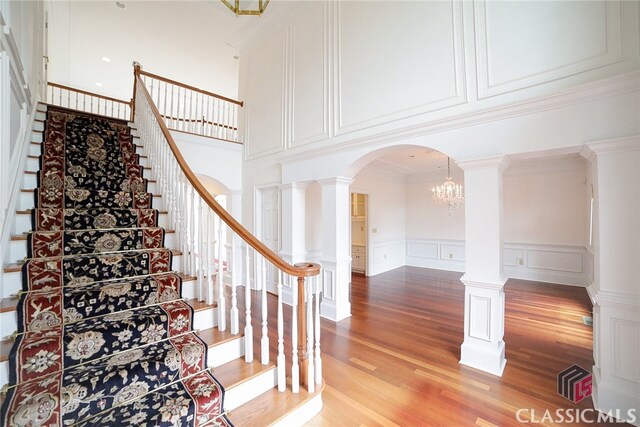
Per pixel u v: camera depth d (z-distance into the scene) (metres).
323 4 3.86
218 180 4.87
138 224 2.49
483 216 2.43
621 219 1.84
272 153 4.59
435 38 2.77
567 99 2.03
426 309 3.99
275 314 3.54
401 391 2.12
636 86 1.79
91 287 1.75
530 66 2.25
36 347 1.30
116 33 5.43
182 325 1.83
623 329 1.82
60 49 5.86
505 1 2.38
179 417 1.35
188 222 2.28
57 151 2.69
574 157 5.05
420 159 5.55
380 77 3.19
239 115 5.33
